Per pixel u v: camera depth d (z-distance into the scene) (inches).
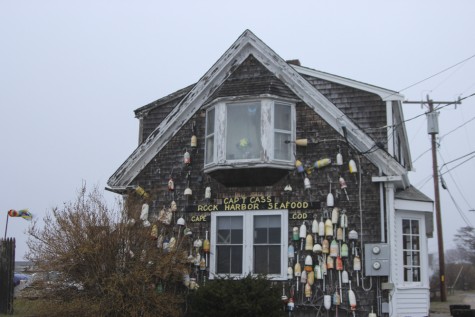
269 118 595.5
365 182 571.5
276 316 517.0
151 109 724.7
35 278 548.1
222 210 615.2
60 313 523.2
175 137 658.2
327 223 568.1
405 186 610.5
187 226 626.8
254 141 601.3
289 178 598.9
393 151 591.8
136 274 530.0
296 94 615.8
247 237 598.9
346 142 580.7
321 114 601.3
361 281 553.0
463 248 2886.3
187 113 658.2
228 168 597.3
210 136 630.5
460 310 631.2
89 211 555.8
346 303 553.0
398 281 583.8
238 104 613.6
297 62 710.5
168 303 559.5
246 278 536.4
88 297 533.0
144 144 660.7
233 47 643.5
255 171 593.3
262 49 632.4
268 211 597.9
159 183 652.1
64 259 534.0
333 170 585.3
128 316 528.7
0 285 663.8
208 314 524.1
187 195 633.0
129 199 600.1
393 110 637.9
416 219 613.6
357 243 561.6
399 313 575.2
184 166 644.7
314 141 597.0
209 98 652.1
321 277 563.8
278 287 546.9
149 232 572.7
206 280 600.7
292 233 585.0
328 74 631.8
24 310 661.3
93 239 543.2
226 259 605.0
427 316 591.8
